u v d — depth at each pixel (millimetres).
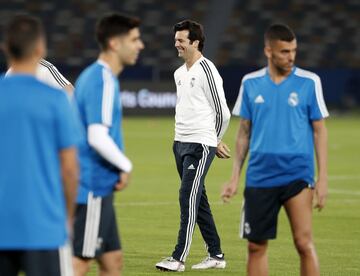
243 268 34688
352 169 72938
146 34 148000
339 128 115375
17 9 144625
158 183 62688
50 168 19156
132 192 57812
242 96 27344
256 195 26781
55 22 144875
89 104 23422
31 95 19172
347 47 155625
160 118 126688
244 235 27109
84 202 23672
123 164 23328
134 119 124688
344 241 40812
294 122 26594
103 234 23859
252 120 27094
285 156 26484
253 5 155500
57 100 19234
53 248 19031
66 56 141500
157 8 151375
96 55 141875
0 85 19328
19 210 18906
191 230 33562
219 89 33688
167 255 36938
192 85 33719
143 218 47125
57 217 19156
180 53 34062
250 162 26953
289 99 26594
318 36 155750
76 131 19406
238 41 152250
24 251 19094
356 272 33812
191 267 34625
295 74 26766
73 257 23812
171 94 129750
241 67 132500
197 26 33875
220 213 49438
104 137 23203
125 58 24266
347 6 159500
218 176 67688
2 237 18891
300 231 26656
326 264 35281
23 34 19391
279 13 156250
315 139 26953
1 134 19125
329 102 138250
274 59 26438
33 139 19125
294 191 26562
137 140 96750
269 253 37594
